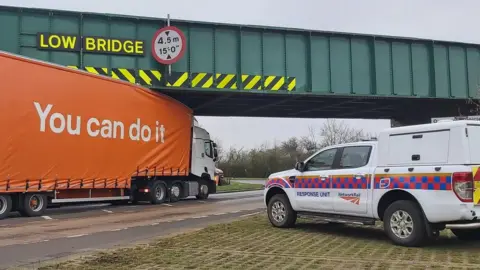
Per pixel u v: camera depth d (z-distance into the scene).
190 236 10.15
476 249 8.52
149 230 11.86
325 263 7.27
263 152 82.00
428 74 26.69
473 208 7.93
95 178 16.81
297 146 84.31
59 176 15.44
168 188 22.03
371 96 25.62
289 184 11.28
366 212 9.45
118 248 8.88
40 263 7.59
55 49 21.30
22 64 14.30
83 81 16.41
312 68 24.84
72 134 15.91
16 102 14.05
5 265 7.48
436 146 8.45
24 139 14.29
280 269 6.87
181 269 6.93
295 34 24.84
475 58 27.53
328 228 11.45
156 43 22.38
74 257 8.05
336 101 27.47
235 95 24.83
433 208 8.24
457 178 7.98
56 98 15.34
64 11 21.47
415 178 8.58
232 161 82.50
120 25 22.34
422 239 8.55
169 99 21.16
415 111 32.38
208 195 26.64
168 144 20.94
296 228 11.45
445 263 7.23
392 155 9.12
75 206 19.77
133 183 20.25
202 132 24.73
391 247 8.70
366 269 6.83
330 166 10.42
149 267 7.08
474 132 8.23
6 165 13.81
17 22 20.97
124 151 18.19
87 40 21.72
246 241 9.46
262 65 24.17
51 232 11.43
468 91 27.14
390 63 26.06
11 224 13.05
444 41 26.78
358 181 9.62
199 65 23.33
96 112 16.88
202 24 23.38
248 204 20.95
